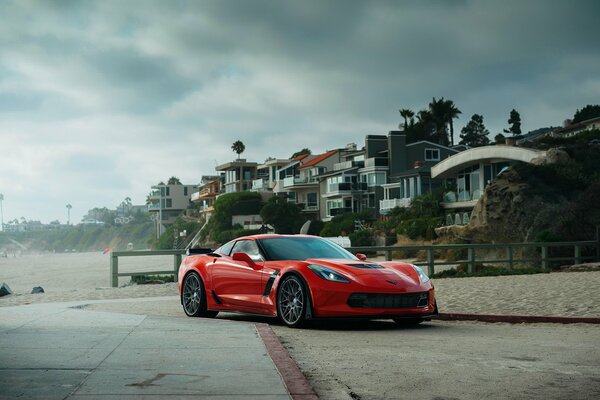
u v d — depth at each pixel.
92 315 8.75
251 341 6.09
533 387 4.41
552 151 36.56
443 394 4.20
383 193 66.81
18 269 63.94
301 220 74.00
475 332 7.81
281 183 87.56
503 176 34.72
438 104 91.88
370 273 8.13
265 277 8.80
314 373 4.91
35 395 3.78
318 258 8.97
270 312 8.70
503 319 9.12
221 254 9.87
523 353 5.91
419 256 42.53
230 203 86.94
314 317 8.05
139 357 5.16
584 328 8.20
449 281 17.17
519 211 32.66
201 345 5.82
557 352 5.97
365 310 7.81
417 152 66.88
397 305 8.02
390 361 5.47
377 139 69.69
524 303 10.79
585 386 4.44
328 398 4.04
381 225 54.06
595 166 35.75
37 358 5.08
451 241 39.16
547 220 30.97
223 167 104.75
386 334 7.63
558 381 4.61
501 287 14.11
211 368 4.69
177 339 6.22
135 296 16.14
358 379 4.68
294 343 6.73
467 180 50.88
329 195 70.25
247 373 4.50
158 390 3.95
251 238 9.58
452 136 92.81
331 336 7.43
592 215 30.09
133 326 7.36
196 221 116.25
